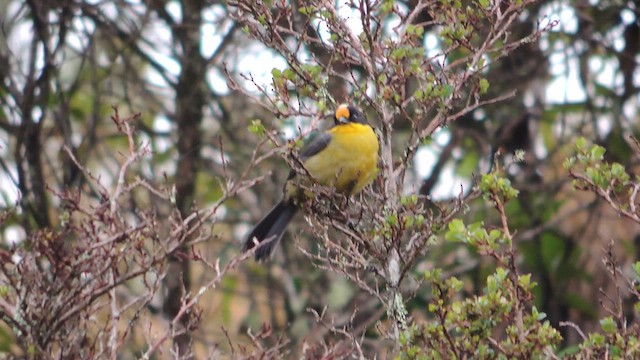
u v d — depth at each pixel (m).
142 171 15.82
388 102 9.00
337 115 11.17
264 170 16.27
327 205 9.54
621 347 7.62
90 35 15.47
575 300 15.26
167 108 17.42
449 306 7.79
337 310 14.90
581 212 16.39
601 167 8.28
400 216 8.47
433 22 9.10
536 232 15.28
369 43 8.91
